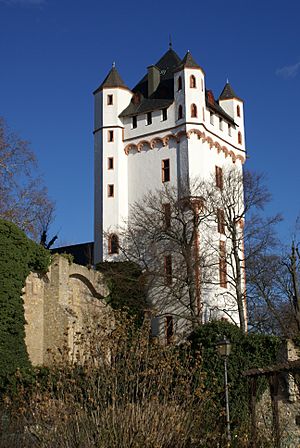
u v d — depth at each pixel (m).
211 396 19.83
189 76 51.50
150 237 46.22
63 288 36.72
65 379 16.55
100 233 51.16
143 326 20.53
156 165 51.38
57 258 36.78
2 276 31.59
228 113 56.69
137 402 15.90
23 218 45.97
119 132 53.22
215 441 17.30
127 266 45.00
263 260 48.44
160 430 15.38
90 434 15.12
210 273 46.12
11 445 15.65
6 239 32.22
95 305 36.50
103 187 52.12
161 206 47.91
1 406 17.58
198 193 48.16
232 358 27.33
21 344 31.72
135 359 17.69
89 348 18.33
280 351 26.03
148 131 52.25
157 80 54.69
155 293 44.69
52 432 15.17
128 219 51.41
